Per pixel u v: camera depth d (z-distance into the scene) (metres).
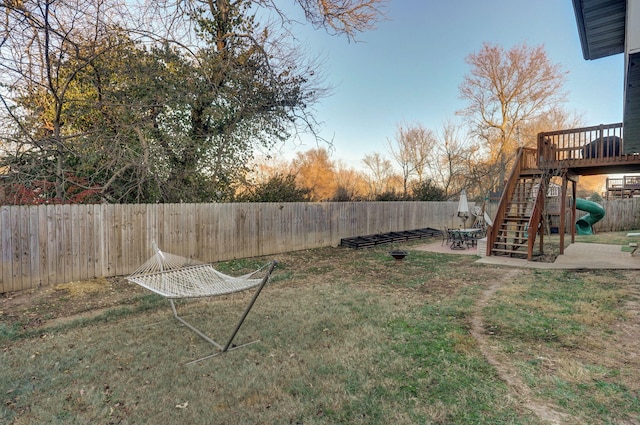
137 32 8.38
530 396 2.68
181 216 8.05
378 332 4.05
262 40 10.34
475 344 3.68
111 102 8.57
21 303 5.32
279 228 10.22
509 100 24.19
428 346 3.64
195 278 4.50
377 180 29.34
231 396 2.75
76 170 8.09
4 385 2.92
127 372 3.16
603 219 16.55
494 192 21.92
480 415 2.45
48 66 7.43
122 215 7.10
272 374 3.09
